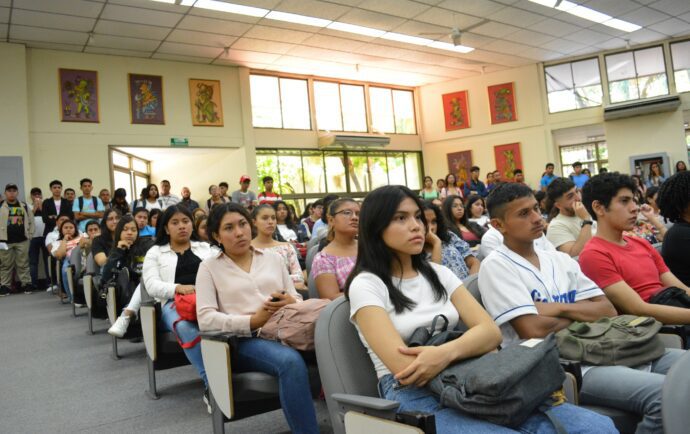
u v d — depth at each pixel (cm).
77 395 321
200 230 453
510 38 1175
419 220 168
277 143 1271
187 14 884
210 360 218
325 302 215
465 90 1476
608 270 225
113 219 485
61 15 841
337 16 962
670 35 1268
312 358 216
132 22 894
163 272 324
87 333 498
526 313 184
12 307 687
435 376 138
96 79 1025
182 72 1127
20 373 376
